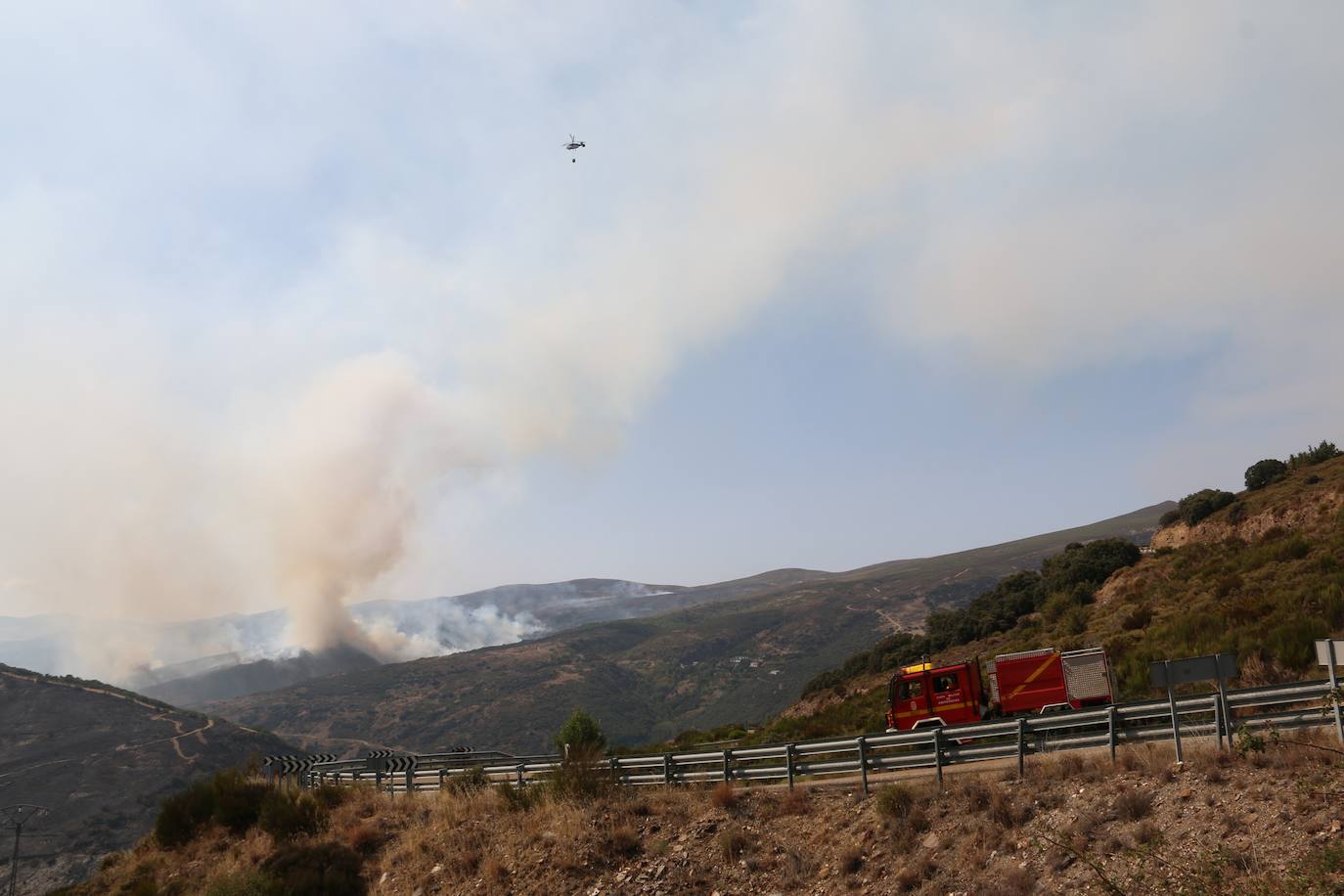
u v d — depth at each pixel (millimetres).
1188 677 15125
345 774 35375
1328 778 12734
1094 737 16828
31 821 105375
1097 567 63438
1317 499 46938
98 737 143000
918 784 17797
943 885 14125
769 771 20281
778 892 16000
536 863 19500
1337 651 14125
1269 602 31266
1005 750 17172
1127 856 12633
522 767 26719
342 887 22328
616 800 21609
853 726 35938
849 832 16891
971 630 68438
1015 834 14555
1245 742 13906
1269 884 10719
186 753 139750
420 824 24703
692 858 17875
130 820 112188
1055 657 23766
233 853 27000
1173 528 61844
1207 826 12641
